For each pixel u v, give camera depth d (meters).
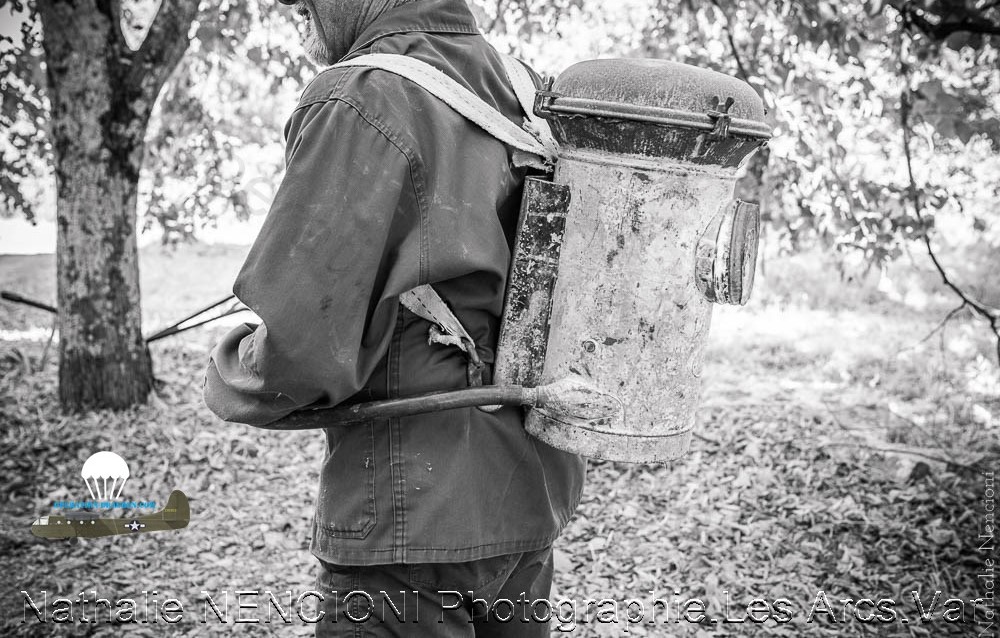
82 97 4.92
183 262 9.02
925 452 4.73
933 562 3.60
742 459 4.66
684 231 1.50
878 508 4.09
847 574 3.56
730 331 7.69
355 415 1.48
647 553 3.73
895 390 6.11
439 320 1.49
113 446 4.68
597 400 1.52
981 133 4.40
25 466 4.40
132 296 5.18
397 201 1.41
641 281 1.50
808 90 4.39
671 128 1.43
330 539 1.54
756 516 4.05
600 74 1.47
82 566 3.51
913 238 4.70
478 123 1.50
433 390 1.52
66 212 5.00
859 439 4.94
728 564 3.62
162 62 5.05
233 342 1.60
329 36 1.67
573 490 1.77
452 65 1.58
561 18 5.83
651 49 5.39
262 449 4.75
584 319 1.53
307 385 1.39
